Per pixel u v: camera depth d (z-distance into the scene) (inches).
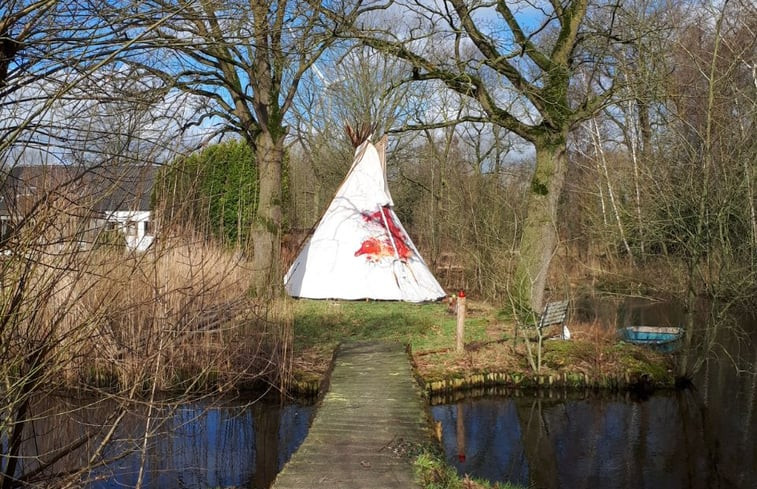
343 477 194.9
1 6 140.3
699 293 489.7
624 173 753.0
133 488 233.0
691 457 309.1
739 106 516.4
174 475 271.6
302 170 1285.7
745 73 642.2
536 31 489.4
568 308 534.6
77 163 161.0
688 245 416.5
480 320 551.8
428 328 511.8
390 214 726.5
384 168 741.3
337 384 308.5
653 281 660.7
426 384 372.8
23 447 255.6
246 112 534.6
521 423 350.3
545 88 509.7
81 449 251.1
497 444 321.7
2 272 151.7
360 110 1083.9
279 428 330.0
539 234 513.3
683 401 392.2
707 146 403.9
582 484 276.8
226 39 178.1
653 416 364.8
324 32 410.0
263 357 367.2
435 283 706.8
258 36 196.4
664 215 516.1
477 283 783.1
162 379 276.7
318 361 408.8
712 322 439.2
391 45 471.2
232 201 532.7
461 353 431.2
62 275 165.6
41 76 150.2
